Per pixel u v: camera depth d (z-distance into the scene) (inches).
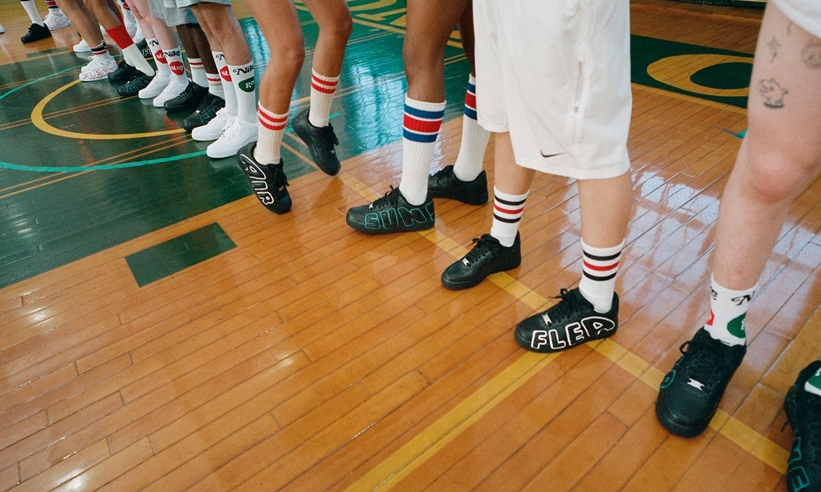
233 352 55.0
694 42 152.3
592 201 44.1
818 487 35.5
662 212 72.9
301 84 141.7
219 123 111.4
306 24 214.4
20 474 44.2
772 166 32.1
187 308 62.1
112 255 74.0
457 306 59.1
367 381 50.3
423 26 56.3
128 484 42.7
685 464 40.8
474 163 75.2
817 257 62.1
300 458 43.5
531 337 51.6
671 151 89.8
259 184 76.2
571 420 45.0
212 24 89.7
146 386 51.8
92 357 55.9
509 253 61.6
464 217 76.6
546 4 35.7
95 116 131.6
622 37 37.4
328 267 67.5
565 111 39.4
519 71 40.0
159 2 112.2
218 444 45.3
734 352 43.9
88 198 91.0
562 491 39.5
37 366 55.2
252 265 69.1
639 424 44.2
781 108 29.4
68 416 49.1
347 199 83.4
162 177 96.8
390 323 57.3
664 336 53.1
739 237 37.8
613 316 51.6
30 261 74.1
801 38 26.9
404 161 67.9
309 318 58.9
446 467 41.9
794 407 41.4
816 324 52.7
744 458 40.9
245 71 97.7
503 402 47.1
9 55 197.5
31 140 118.5
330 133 88.5
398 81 141.7
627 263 63.5
